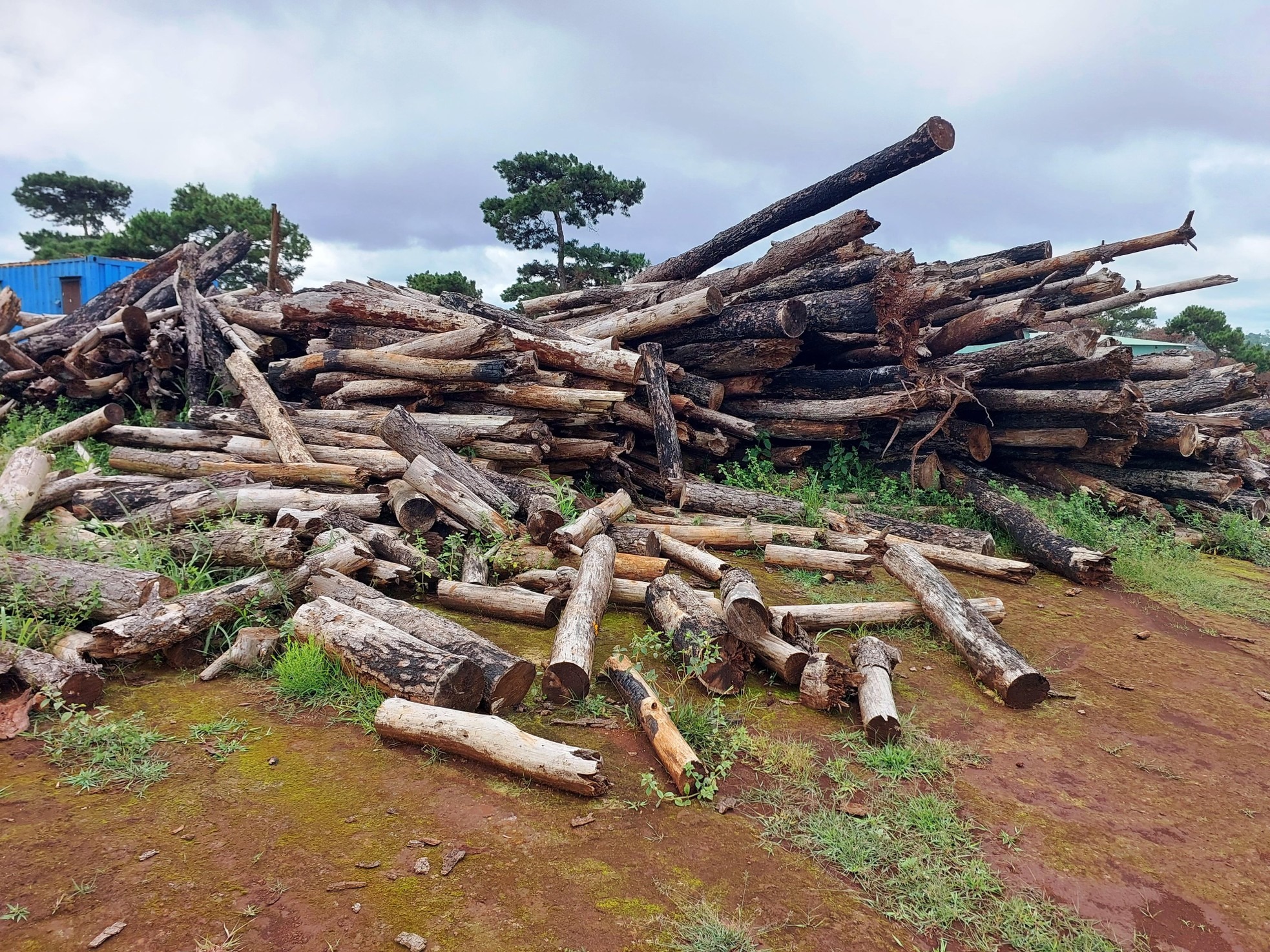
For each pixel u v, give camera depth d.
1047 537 8.16
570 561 6.15
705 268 11.79
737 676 4.72
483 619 5.55
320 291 9.74
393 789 3.41
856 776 3.86
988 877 3.12
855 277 9.67
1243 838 3.60
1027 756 4.28
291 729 3.90
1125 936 2.88
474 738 3.60
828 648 5.70
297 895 2.70
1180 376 13.70
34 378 10.93
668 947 2.60
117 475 7.64
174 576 5.09
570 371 8.98
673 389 10.41
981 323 9.38
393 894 2.74
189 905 2.62
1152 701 5.18
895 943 2.73
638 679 4.39
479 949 2.52
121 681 4.28
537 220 28.73
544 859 3.02
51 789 3.22
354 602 4.89
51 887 2.65
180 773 3.41
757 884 2.99
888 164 8.77
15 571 4.62
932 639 5.93
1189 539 9.77
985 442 9.94
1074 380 9.73
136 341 11.10
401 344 8.75
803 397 10.88
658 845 3.19
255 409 8.30
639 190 28.48
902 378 9.70
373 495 6.52
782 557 7.34
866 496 9.78
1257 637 6.67
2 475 6.25
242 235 14.41
